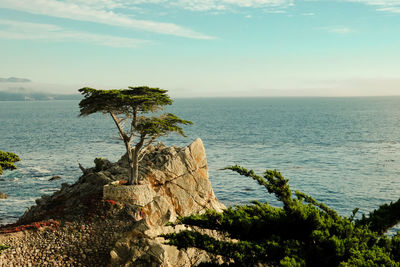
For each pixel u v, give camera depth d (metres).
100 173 37.09
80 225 29.75
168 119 34.66
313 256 9.76
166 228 32.47
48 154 105.25
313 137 143.75
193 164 38.62
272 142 130.75
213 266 10.98
